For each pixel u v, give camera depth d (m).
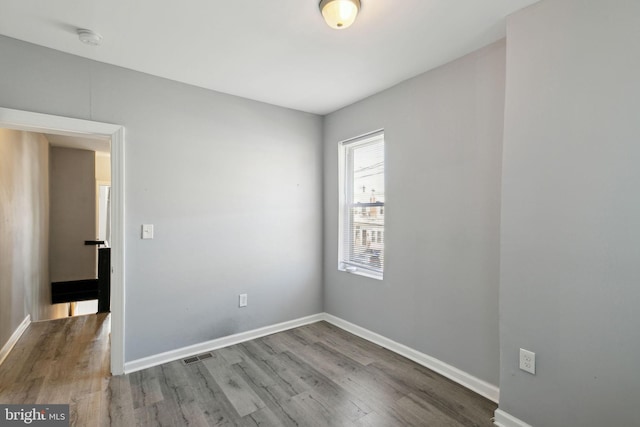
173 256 2.79
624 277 1.50
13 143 3.23
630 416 1.49
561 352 1.70
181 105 2.82
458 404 2.14
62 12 1.84
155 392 2.27
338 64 2.49
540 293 1.78
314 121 3.72
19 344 3.04
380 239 3.15
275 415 2.03
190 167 2.87
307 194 3.67
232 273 3.12
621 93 1.50
